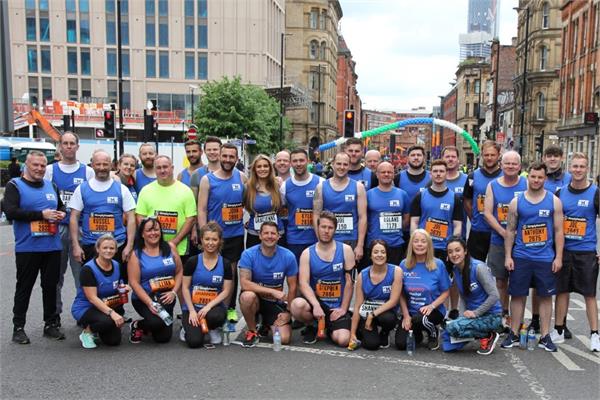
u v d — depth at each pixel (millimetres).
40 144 30469
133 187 7738
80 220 6488
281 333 6113
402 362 5582
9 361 5441
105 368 5277
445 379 5121
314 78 75125
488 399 4680
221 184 6688
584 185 6086
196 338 5914
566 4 39062
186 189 6691
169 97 57344
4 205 5957
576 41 37188
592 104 33281
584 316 7453
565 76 39281
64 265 6828
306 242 6965
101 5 56031
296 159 6777
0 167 27766
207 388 4820
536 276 6020
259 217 6852
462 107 98125
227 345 6066
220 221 6727
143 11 56469
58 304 6832
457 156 7566
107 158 6355
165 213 6539
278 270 6223
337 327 6141
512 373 5285
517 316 6168
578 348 6078
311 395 4703
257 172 6742
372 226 7008
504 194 6609
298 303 6109
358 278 6121
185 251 6703
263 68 57938
